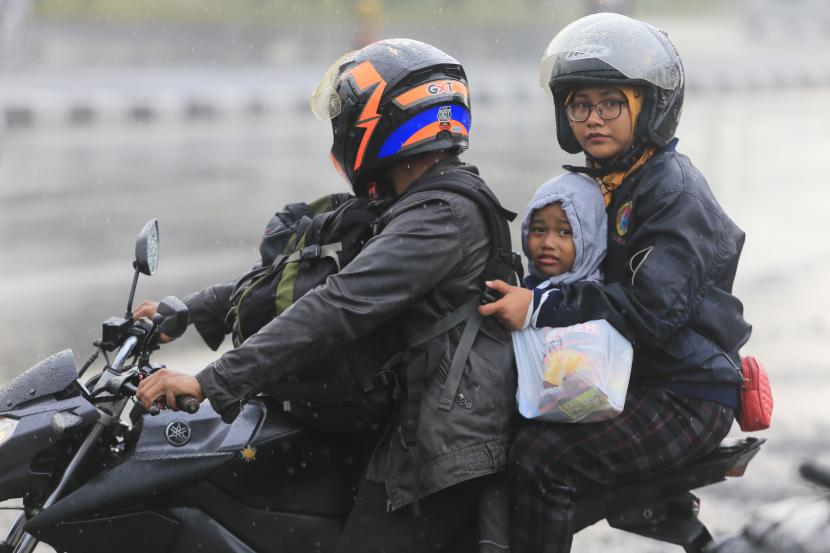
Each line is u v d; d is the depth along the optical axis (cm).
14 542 1070
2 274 3294
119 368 1067
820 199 4975
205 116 7662
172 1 11581
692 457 1109
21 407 1027
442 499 1102
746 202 4912
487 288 1088
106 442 1077
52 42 9075
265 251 1195
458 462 1056
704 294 1098
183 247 3650
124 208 4434
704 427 1105
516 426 1108
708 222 1102
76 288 3109
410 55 1127
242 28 9850
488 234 1099
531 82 9431
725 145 6831
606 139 1135
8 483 1011
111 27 9338
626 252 1122
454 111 1127
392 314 1051
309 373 1093
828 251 3900
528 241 1159
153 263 1109
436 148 1116
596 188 1146
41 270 3347
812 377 2488
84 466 1062
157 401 1023
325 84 1152
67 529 1040
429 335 1073
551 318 1076
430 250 1056
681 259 1080
